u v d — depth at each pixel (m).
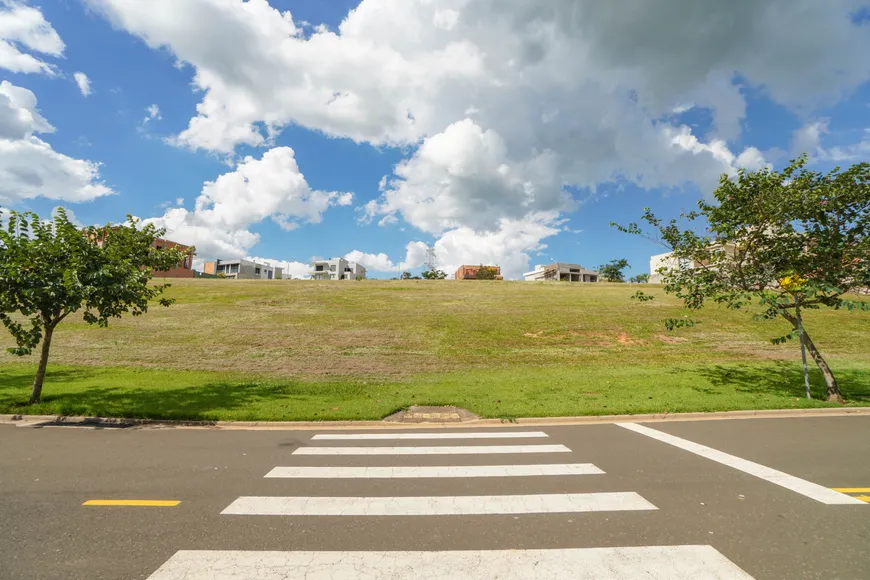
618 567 3.68
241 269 120.56
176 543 4.09
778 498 5.25
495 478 6.01
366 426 9.57
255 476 6.08
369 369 16.53
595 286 47.25
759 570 3.64
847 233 11.78
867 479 5.93
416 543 4.11
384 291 40.34
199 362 17.42
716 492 5.45
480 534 4.31
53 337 21.16
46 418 9.82
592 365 17.41
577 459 6.93
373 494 5.39
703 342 21.41
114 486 5.64
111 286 10.79
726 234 12.50
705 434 8.65
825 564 3.74
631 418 10.16
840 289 11.42
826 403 11.20
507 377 15.05
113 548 3.98
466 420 9.91
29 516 4.68
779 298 12.19
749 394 12.39
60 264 10.88
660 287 46.03
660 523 4.55
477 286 46.25
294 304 32.31
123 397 11.68
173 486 5.65
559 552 3.94
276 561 3.77
